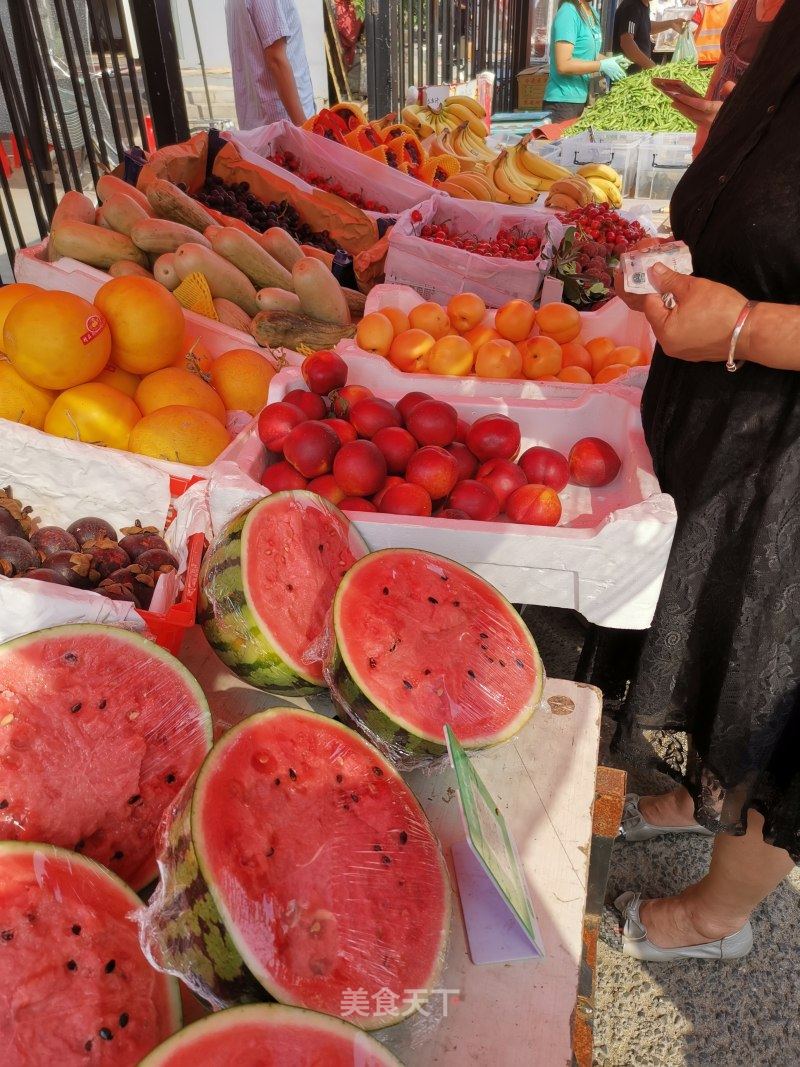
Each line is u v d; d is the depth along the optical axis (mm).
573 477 2051
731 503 1540
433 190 3900
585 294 3045
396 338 2420
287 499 1475
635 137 6598
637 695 1804
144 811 1095
